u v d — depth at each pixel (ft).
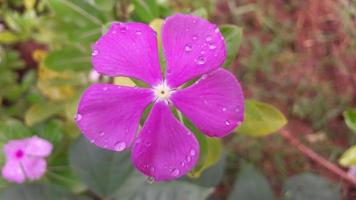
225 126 0.30
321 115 0.66
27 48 0.69
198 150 0.30
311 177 0.52
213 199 0.52
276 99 0.68
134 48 0.31
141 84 0.33
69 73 0.58
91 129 0.30
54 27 0.53
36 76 0.67
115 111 0.30
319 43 0.70
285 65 0.69
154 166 0.31
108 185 0.46
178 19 0.30
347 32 0.70
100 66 0.30
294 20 0.72
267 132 0.40
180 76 0.30
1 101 0.64
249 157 0.64
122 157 0.46
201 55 0.30
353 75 0.68
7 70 0.64
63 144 0.52
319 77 0.68
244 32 0.71
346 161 0.45
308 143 0.65
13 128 0.50
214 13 0.72
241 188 0.51
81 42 0.49
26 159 0.47
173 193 0.44
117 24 0.31
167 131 0.31
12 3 0.70
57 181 0.50
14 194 0.44
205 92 0.30
